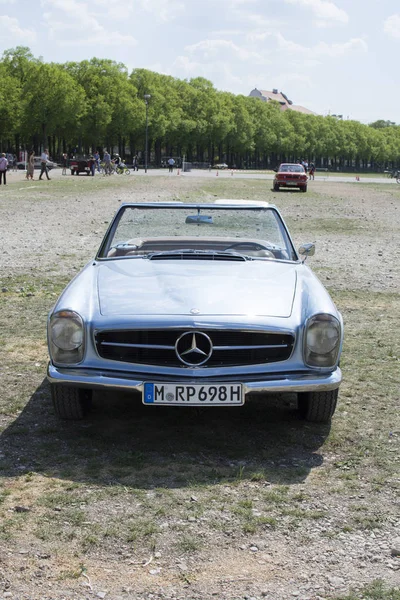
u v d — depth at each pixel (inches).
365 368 226.5
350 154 6092.5
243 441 162.1
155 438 162.6
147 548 112.8
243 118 4087.1
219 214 209.9
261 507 128.5
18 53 2915.8
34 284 353.4
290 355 156.6
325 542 116.5
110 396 193.8
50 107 2706.7
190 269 182.1
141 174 2172.7
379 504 131.1
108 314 156.9
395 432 169.6
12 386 198.8
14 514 123.0
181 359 152.7
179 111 3592.5
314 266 440.5
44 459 148.0
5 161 1252.5
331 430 170.4
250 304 160.7
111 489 133.8
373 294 352.8
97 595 99.5
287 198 1147.3
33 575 104.0
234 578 104.8
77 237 553.6
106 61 3191.4
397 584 103.9
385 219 808.9
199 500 130.4
